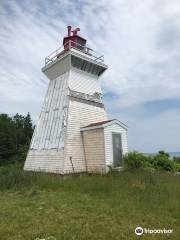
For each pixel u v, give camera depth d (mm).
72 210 9328
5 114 55750
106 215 8766
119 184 13391
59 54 24391
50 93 23844
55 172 19031
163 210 9344
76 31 25484
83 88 22938
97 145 19094
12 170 17344
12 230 7344
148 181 14367
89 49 24969
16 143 45000
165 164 22484
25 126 54156
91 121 22031
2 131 42750
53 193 12234
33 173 17078
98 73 25156
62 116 20781
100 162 18672
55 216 8633
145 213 9008
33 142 23031
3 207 9789
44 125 22562
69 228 7512
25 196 11742
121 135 20062
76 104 21359
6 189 13469
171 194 11539
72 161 19094
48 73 25078
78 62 23094
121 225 7832
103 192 12164
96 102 23469
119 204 10070
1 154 40344
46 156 20594
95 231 7344
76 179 15445
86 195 11742
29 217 8531
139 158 20062
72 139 19750
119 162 19219
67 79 22188
